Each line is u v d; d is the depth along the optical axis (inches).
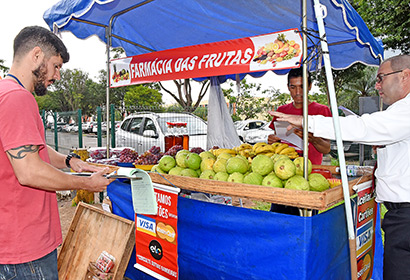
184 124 236.2
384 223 81.5
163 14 157.2
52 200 71.9
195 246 92.9
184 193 112.5
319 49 69.7
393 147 79.5
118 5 140.2
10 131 58.1
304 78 71.6
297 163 79.3
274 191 71.3
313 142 121.4
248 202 242.7
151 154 123.7
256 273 78.9
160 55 113.1
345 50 173.9
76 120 379.6
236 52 86.7
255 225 78.4
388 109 76.2
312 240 71.1
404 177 76.7
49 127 491.8
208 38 184.9
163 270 101.6
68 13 133.9
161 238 101.3
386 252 81.0
